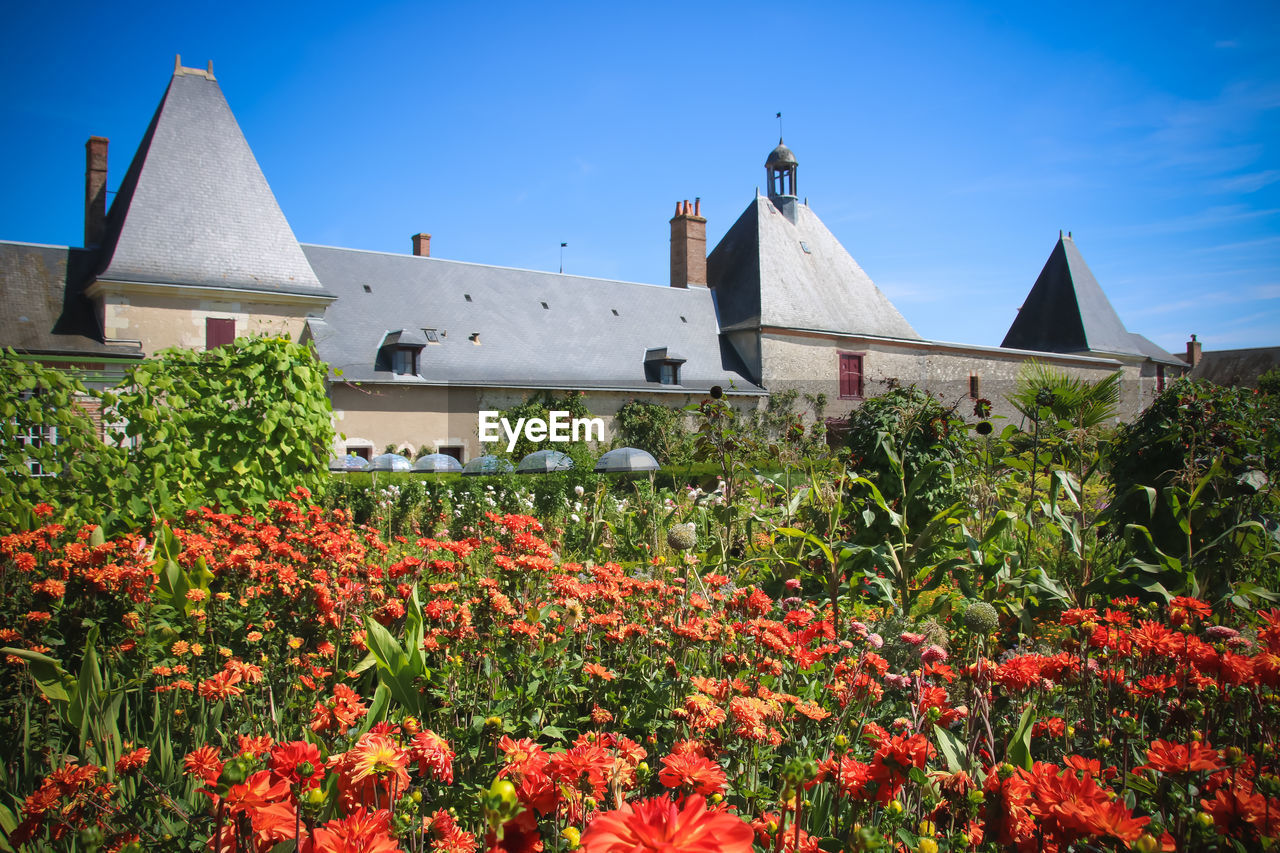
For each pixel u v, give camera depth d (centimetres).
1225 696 219
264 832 138
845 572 577
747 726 197
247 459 581
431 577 366
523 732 247
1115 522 551
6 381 471
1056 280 3947
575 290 2812
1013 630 423
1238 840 143
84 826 177
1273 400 577
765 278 2981
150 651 291
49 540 364
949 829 174
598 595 320
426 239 2955
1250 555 503
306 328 2166
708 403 728
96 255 2173
